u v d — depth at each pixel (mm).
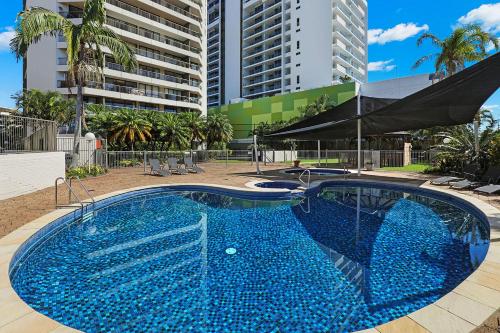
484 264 3979
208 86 78250
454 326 2641
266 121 50906
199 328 3240
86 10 14648
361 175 15781
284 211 8750
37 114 28844
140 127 26562
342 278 4430
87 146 19312
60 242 6000
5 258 4238
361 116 13477
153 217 8039
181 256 5301
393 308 3617
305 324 3309
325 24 52781
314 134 19500
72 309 3617
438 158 16641
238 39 67938
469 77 8375
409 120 13992
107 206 9172
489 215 6719
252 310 3586
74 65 14992
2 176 8578
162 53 42812
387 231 6727
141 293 3984
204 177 15453
